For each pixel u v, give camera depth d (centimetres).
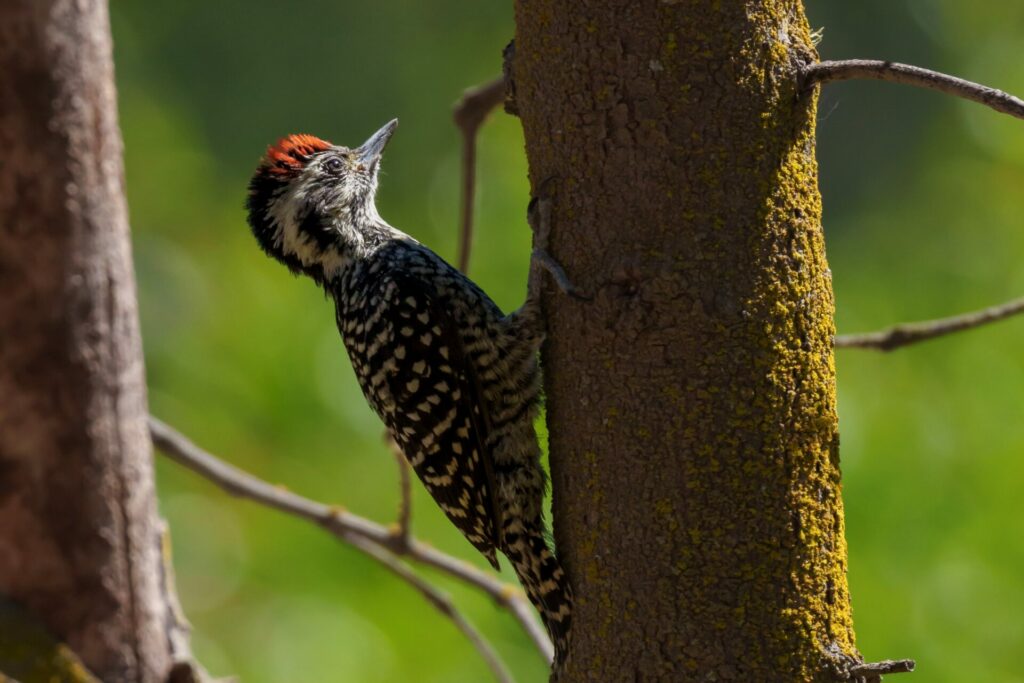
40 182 687
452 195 2147
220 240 2016
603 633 705
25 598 712
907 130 2331
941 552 1430
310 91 2380
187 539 1688
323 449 1714
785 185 677
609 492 701
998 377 1562
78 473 711
